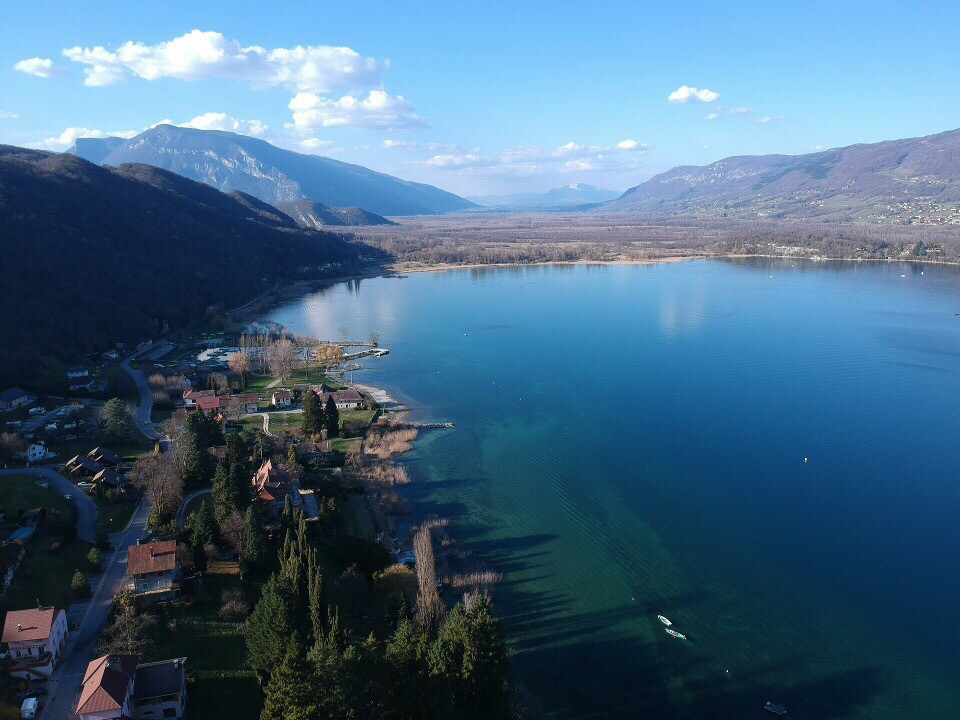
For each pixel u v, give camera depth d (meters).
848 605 102.69
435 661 70.31
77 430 154.75
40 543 101.38
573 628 96.38
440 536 120.25
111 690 68.56
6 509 110.50
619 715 80.88
